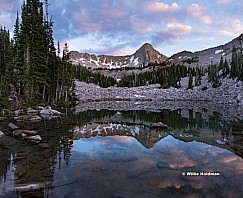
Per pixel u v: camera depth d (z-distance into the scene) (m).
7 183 10.99
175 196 9.67
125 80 159.75
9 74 48.91
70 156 15.85
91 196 9.70
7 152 16.44
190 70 148.62
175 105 78.69
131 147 18.97
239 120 36.62
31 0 51.25
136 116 44.78
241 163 14.23
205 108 64.56
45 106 46.03
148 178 11.73
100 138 22.95
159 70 159.38
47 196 9.70
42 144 19.03
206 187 10.56
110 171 12.78
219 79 121.19
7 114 35.25
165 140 21.92
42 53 47.72
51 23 57.06
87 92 123.19
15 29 54.12
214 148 18.39
